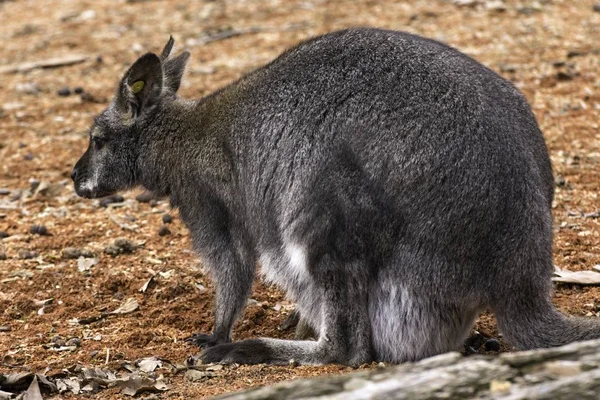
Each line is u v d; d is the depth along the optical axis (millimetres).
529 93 25391
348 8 33656
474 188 12406
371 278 13117
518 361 8664
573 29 29734
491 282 12531
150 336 15422
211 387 12938
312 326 14406
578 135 22859
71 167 23953
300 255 13539
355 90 13336
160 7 37125
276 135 14000
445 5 32906
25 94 29531
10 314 16594
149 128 16109
